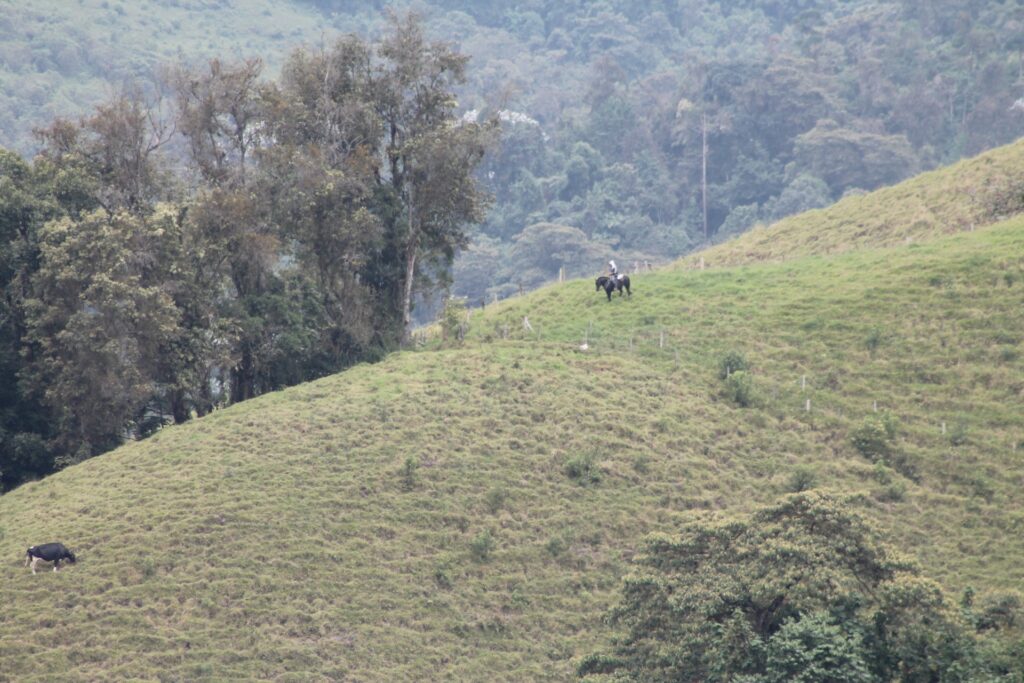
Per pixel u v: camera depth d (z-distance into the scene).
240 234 164.75
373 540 125.25
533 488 135.50
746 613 98.31
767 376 159.25
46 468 160.50
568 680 111.44
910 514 133.88
